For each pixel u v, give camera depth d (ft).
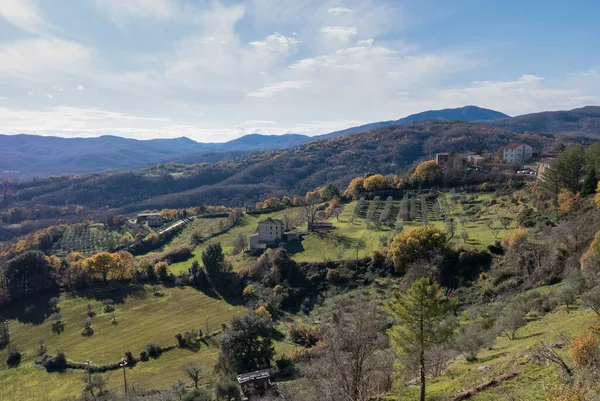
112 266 376.07
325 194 566.36
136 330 283.79
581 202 254.27
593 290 111.96
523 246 233.76
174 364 236.22
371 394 119.96
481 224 314.35
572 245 203.51
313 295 292.40
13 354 261.24
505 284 214.69
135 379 222.48
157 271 383.24
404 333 98.58
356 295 257.96
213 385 190.60
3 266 398.21
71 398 209.56
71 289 362.12
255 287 322.55
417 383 124.88
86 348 263.49
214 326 280.51
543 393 79.61
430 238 270.05
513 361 108.17
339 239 360.28
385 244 313.12
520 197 339.77
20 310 329.11
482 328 159.43
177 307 320.50
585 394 65.10
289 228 436.76
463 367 126.21
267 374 185.47
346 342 105.81
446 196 429.79
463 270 248.52
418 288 95.45
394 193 483.10
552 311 151.33
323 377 120.26
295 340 238.27
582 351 79.25
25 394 220.64
